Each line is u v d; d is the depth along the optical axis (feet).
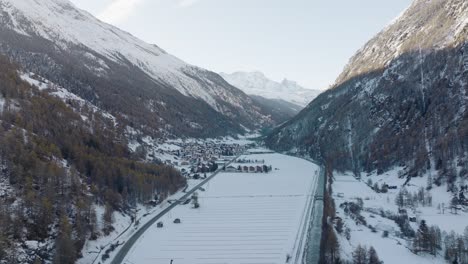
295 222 566.36
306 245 479.82
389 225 527.40
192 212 626.23
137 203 622.13
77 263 417.08
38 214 431.43
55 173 495.41
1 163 478.59
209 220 583.17
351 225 539.70
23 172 476.54
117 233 509.35
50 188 471.21
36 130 602.03
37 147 536.42
